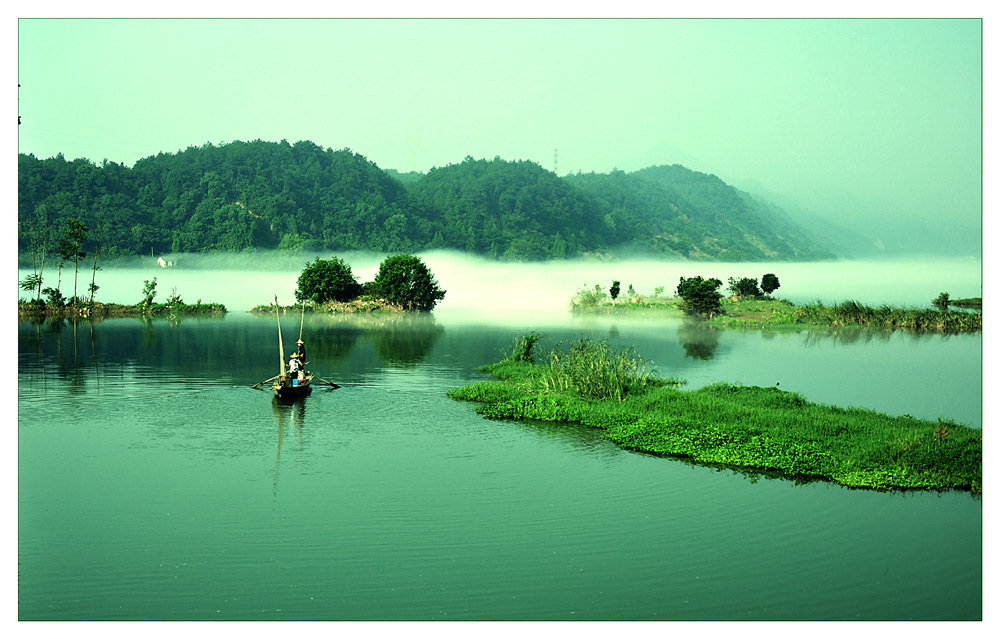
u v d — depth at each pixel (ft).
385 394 82.33
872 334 145.79
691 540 43.52
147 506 47.65
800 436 61.87
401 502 48.85
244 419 70.08
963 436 60.34
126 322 165.68
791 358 112.27
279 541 42.63
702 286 178.60
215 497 49.34
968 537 44.16
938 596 37.29
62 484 51.55
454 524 45.32
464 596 36.76
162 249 553.64
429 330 152.97
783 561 40.86
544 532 44.27
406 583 37.99
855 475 53.67
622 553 41.68
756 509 48.29
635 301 224.74
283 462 56.95
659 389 79.77
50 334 139.23
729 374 97.35
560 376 82.89
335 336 140.05
